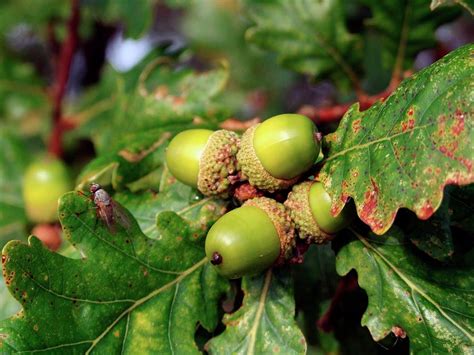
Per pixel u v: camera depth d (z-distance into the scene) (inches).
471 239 9.5
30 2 16.8
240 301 10.2
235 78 18.4
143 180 10.9
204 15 18.6
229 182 9.5
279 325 9.7
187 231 9.7
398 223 9.6
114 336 9.3
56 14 16.7
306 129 9.1
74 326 9.0
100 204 9.2
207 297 9.8
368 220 8.6
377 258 9.5
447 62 8.4
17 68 16.4
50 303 8.9
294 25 12.1
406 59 11.9
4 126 15.7
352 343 11.4
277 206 9.2
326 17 12.1
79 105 15.6
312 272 11.6
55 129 15.1
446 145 8.1
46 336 8.8
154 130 11.9
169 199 10.3
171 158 9.7
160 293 9.6
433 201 8.1
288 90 18.6
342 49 12.1
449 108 8.2
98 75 18.5
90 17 17.2
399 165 8.5
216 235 8.8
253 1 12.2
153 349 9.4
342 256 9.6
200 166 9.5
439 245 9.3
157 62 12.4
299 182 9.4
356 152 9.1
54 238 13.2
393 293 9.3
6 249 8.8
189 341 9.5
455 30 19.9
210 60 18.6
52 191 13.3
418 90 8.6
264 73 18.5
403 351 10.5
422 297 9.3
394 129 8.7
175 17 22.7
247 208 9.1
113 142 12.4
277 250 9.0
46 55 20.1
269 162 9.1
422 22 11.6
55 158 14.7
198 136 9.6
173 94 12.1
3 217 14.1
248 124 11.4
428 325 9.2
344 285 11.0
